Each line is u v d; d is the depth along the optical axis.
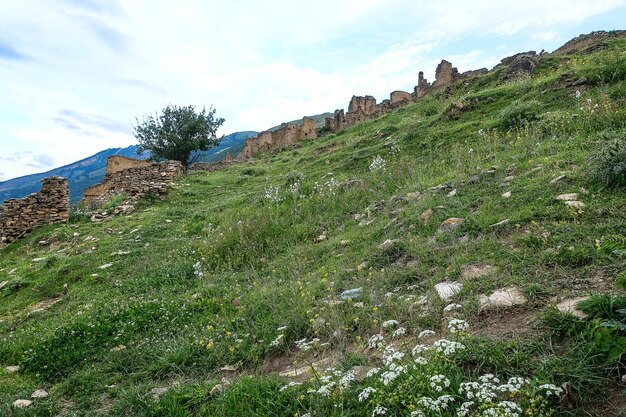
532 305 4.20
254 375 4.84
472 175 9.45
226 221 13.45
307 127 41.31
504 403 2.67
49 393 5.66
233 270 9.70
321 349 4.99
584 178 7.04
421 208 8.37
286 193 14.60
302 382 4.20
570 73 15.56
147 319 7.35
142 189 21.64
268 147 44.72
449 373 3.36
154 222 16.69
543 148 9.85
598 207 5.90
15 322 9.34
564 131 10.84
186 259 11.13
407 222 8.08
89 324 7.34
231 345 5.73
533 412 2.79
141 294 9.23
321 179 15.62
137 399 4.74
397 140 16.91
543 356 3.37
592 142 8.75
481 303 4.48
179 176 25.36
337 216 11.02
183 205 19.78
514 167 9.02
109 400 5.18
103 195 23.06
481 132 13.27
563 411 2.86
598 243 4.84
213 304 7.47
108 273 11.34
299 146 35.03
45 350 6.83
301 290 6.72
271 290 7.18
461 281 5.21
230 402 4.08
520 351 3.49
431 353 3.66
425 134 16.28
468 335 3.82
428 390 3.19
